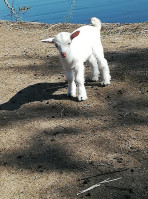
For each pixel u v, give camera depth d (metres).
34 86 4.05
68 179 3.16
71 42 3.68
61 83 4.06
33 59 4.58
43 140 3.43
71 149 3.34
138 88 3.83
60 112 3.67
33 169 3.25
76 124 3.53
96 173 3.18
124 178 3.13
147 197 3.04
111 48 4.62
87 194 3.07
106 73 3.90
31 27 5.75
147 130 3.42
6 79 4.22
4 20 6.47
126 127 3.46
